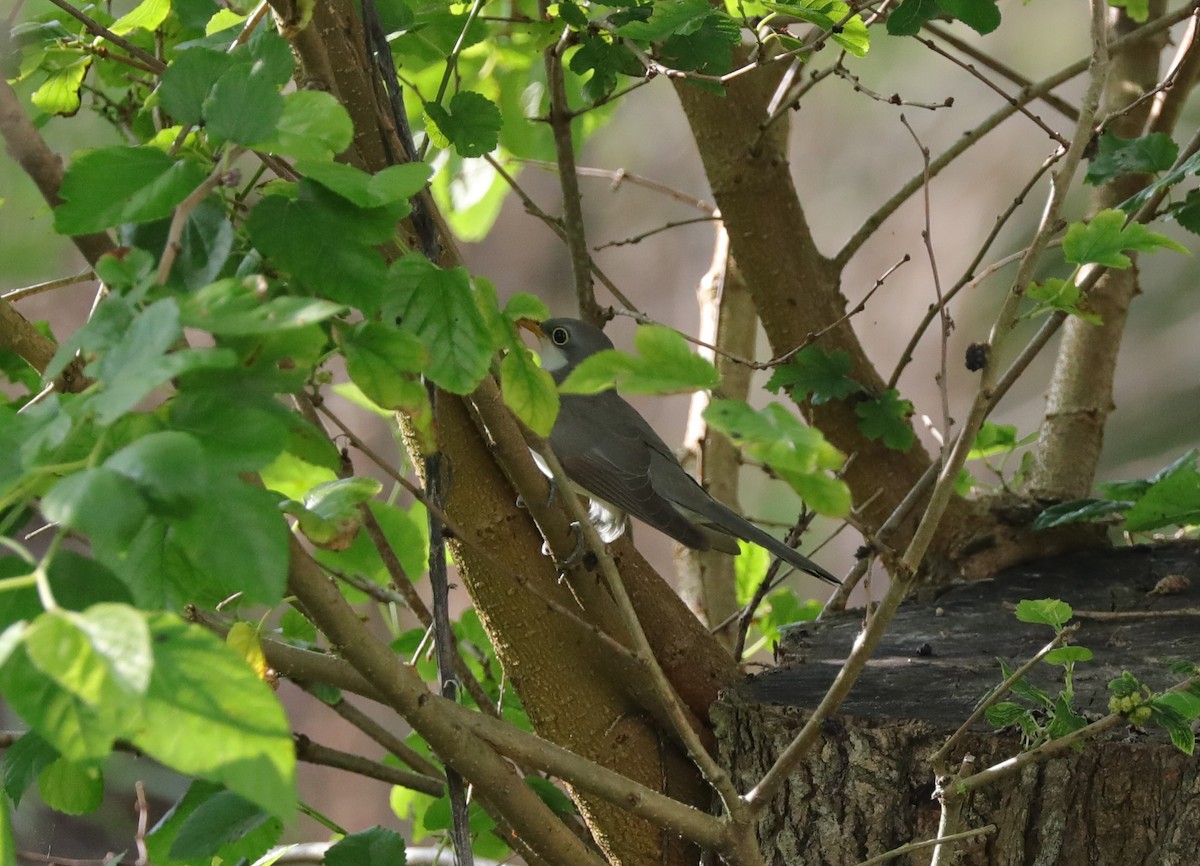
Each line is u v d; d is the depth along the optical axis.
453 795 4.15
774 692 5.43
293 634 6.09
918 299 21.03
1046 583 6.74
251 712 2.13
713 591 8.43
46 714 2.15
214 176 2.72
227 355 2.16
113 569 2.71
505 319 3.39
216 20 5.18
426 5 6.11
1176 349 19.70
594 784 3.88
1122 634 5.98
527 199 7.48
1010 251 20.27
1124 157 6.15
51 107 5.45
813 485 2.66
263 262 3.11
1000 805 4.86
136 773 11.87
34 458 2.25
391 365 2.88
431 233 4.40
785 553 6.68
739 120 6.97
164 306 2.23
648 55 5.64
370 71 4.79
